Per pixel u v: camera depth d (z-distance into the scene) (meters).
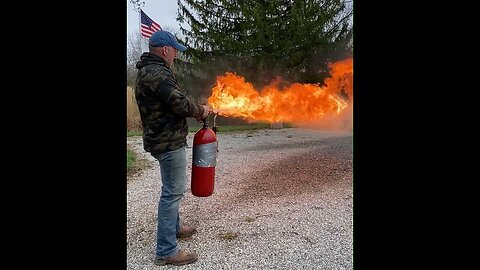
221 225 3.28
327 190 4.32
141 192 4.46
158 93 2.37
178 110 2.39
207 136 2.79
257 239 2.95
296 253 2.69
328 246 2.79
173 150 2.46
